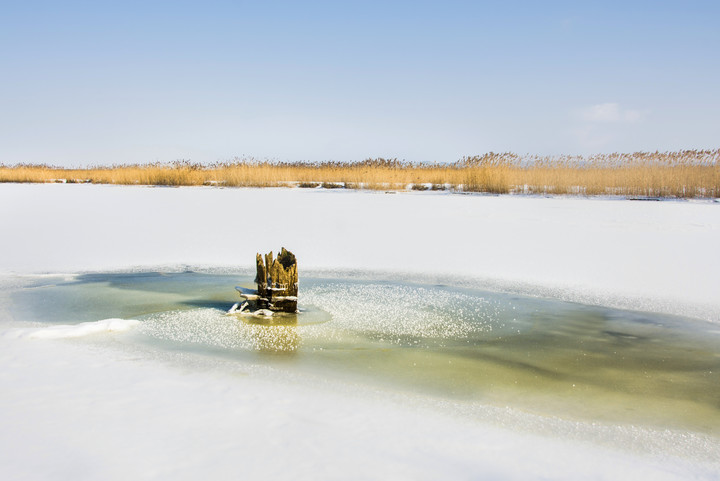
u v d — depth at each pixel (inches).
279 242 382.9
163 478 87.9
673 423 123.1
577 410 128.7
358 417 118.2
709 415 127.7
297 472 91.5
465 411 125.2
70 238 394.9
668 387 144.3
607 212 533.6
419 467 95.6
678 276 278.5
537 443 109.7
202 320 200.4
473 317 210.5
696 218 486.3
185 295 241.8
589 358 166.1
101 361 151.6
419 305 227.9
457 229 435.2
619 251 344.8
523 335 188.5
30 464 91.3
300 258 329.4
